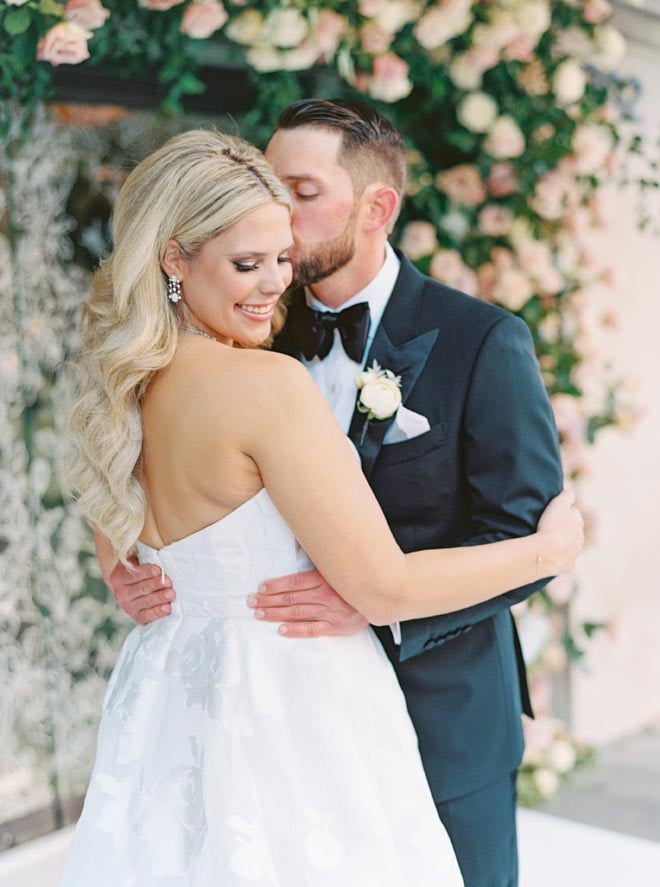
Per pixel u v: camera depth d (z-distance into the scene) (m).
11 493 3.23
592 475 3.93
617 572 4.11
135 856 1.78
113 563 2.09
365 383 2.04
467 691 2.12
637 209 3.81
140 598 1.96
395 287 2.17
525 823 3.47
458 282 3.46
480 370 2.02
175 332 1.80
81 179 3.25
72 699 3.39
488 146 3.39
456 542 2.10
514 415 2.01
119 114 3.27
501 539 1.98
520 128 3.46
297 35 2.96
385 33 3.12
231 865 1.70
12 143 3.12
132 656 1.96
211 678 1.82
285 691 1.82
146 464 1.84
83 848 1.84
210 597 1.85
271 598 1.82
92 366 1.84
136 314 1.79
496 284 3.53
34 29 2.71
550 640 3.96
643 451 4.17
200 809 1.77
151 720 1.87
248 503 1.77
